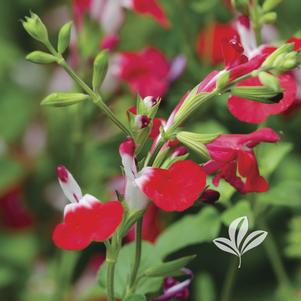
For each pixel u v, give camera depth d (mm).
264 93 336
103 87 505
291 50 345
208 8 509
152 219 466
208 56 508
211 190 351
